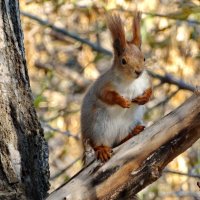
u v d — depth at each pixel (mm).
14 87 10016
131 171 9352
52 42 20250
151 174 9273
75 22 19766
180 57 18453
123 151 9422
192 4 17406
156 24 18641
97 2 19031
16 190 9672
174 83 17750
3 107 9875
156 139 9242
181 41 18484
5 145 9773
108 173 9414
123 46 10781
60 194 9422
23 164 9828
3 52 10023
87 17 19625
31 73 19500
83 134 11078
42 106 18719
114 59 10859
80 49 20359
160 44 18422
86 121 11016
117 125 10914
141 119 11062
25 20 19250
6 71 9992
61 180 18484
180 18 16453
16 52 10148
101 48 18391
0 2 10141
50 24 18516
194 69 18562
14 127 9883
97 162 9539
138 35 11211
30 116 10070
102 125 10867
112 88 10648
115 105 10672
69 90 19516
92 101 10930
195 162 18156
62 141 19375
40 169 10055
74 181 9492
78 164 18703
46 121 18688
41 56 19969
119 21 10914
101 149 9789
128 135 10977
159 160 9281
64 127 18953
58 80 19703
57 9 19500
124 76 10664
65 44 20359
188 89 17750
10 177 9680
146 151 9273
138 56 10711
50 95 19328
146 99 10703
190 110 9133
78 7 19219
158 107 18875
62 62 20234
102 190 9414
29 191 9789
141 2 18531
